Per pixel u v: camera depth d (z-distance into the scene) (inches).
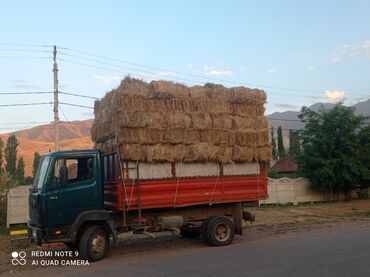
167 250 437.4
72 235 384.5
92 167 407.8
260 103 495.2
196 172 452.8
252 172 492.4
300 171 1138.0
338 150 1090.1
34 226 394.0
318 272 304.2
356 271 303.6
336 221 674.2
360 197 1200.2
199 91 455.2
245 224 650.8
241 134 477.7
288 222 671.8
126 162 414.9
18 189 710.5
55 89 1099.3
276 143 2385.6
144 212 433.4
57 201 385.4
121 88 414.6
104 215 396.8
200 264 351.9
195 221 460.1
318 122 1120.8
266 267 327.6
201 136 453.7
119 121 411.2
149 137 422.9
